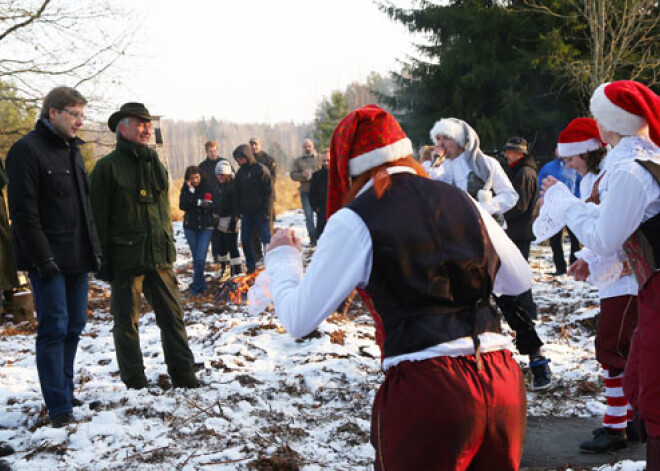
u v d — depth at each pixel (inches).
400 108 914.7
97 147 592.7
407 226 73.0
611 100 102.1
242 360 224.2
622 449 145.2
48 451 146.8
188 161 5792.3
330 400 184.7
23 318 323.6
